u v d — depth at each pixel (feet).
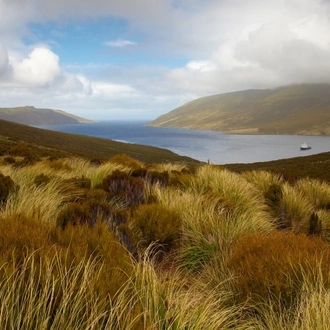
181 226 14.64
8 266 6.32
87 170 28.91
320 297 7.82
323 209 25.00
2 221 9.30
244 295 9.36
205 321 7.41
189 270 11.98
